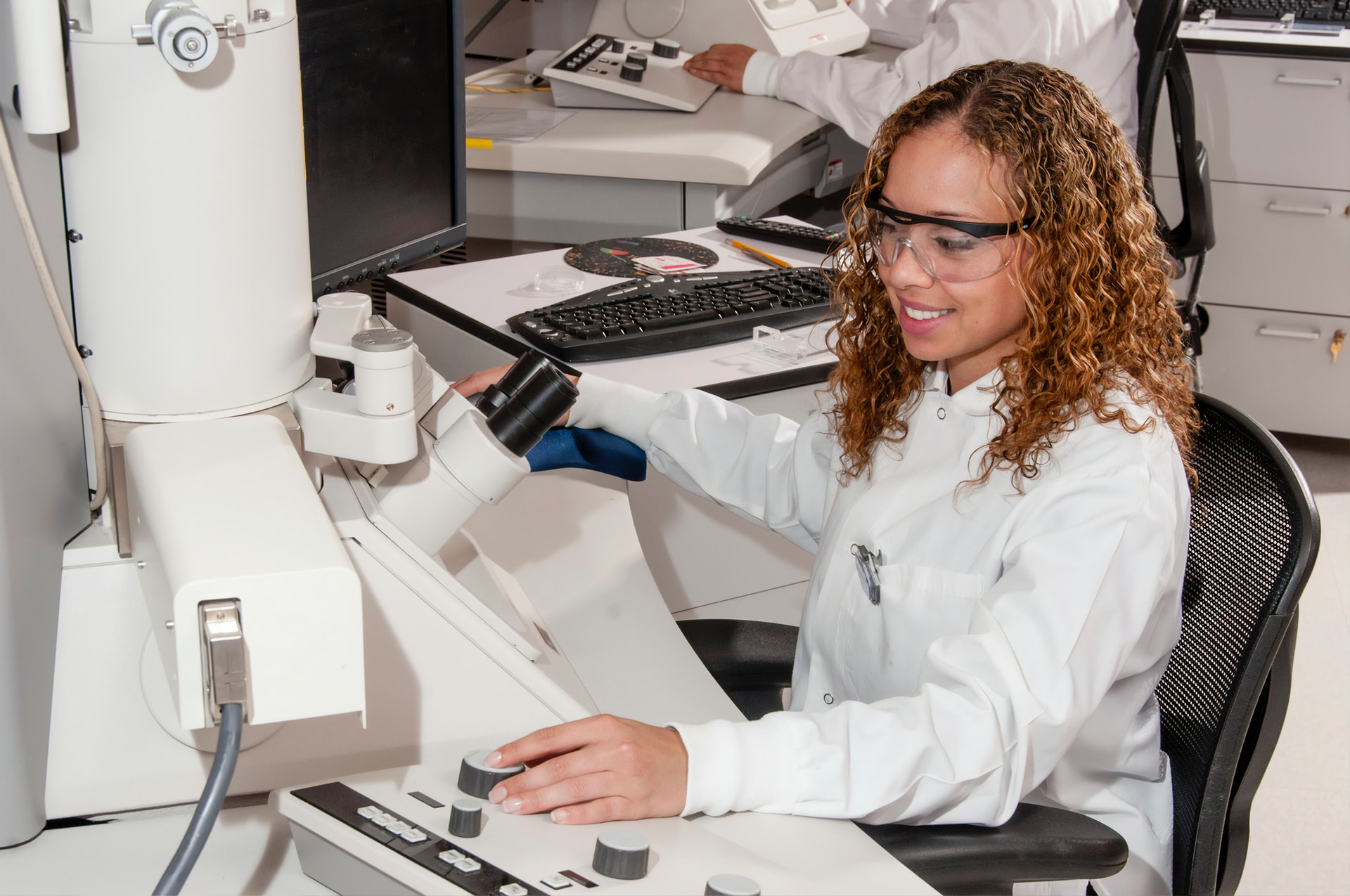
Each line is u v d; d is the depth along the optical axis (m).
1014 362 0.94
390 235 1.32
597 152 2.07
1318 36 2.86
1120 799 1.03
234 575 0.56
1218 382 3.10
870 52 2.84
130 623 0.72
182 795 0.73
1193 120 2.40
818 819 0.79
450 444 0.81
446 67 1.37
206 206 0.68
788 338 1.53
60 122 0.62
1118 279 0.94
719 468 1.23
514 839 0.67
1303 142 2.82
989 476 0.95
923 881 0.76
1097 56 2.31
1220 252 2.99
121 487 0.72
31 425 0.67
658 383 1.38
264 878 0.69
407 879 0.62
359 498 0.78
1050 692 0.83
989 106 0.86
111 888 0.67
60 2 0.63
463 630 0.78
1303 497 0.98
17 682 0.66
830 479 1.15
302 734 0.75
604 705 0.95
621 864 0.63
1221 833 1.02
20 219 0.63
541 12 2.65
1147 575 0.86
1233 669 1.00
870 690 1.03
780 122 2.27
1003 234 0.87
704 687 0.99
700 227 2.09
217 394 0.72
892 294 0.94
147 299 0.69
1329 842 1.86
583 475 1.25
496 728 0.79
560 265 1.75
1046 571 0.85
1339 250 2.88
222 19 0.65
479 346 1.52
